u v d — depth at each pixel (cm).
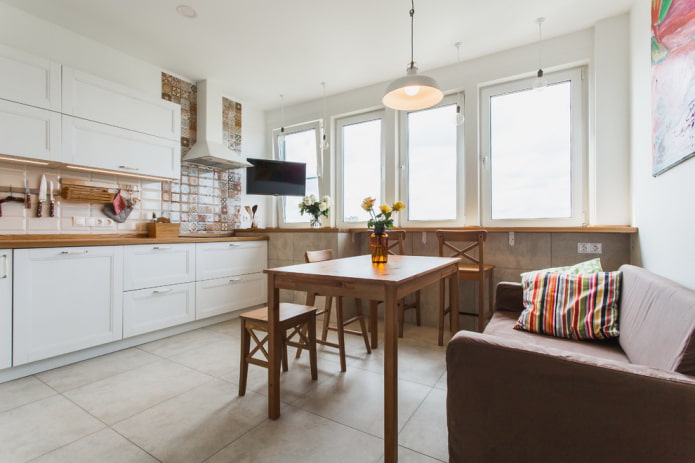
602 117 269
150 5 248
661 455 78
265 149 465
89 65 292
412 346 275
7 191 249
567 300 179
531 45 303
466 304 325
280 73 359
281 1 245
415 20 268
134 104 295
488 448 97
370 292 145
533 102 311
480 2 247
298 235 373
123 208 313
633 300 151
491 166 327
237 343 281
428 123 362
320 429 158
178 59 329
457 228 325
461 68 335
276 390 167
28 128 233
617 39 264
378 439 151
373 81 378
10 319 205
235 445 146
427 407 179
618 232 257
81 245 237
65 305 229
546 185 305
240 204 437
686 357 87
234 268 352
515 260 304
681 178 152
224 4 248
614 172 265
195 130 378
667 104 161
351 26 276
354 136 409
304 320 196
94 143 268
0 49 220
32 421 165
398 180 375
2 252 202
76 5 248
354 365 235
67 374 219
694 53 129
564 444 88
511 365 94
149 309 278
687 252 148
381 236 204
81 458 138
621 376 82
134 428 159
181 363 237
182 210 369
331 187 418
